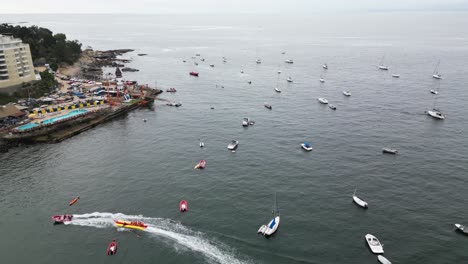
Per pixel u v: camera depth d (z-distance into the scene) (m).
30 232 81.94
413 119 162.12
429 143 133.38
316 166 114.75
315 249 75.94
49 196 96.81
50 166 115.56
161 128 153.62
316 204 92.81
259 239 79.00
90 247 77.06
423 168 112.62
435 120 160.50
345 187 101.38
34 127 141.25
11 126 142.75
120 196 96.69
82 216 87.50
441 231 81.75
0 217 87.31
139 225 82.94
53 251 75.94
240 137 141.50
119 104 181.88
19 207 91.69
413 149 127.88
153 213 88.75
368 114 170.38
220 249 76.00
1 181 105.19
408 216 87.44
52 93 194.50
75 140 139.88
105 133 148.12
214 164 116.69
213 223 84.62
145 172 110.88
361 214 88.31
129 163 117.69
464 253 74.69
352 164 116.06
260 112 175.75
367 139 138.00
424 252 75.06
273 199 95.19
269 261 72.50
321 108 181.75
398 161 117.94
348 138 139.25
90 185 102.75
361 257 73.75
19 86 188.88
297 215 87.94
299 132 146.50
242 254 74.56
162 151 127.88
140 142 137.12
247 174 109.44
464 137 139.12
